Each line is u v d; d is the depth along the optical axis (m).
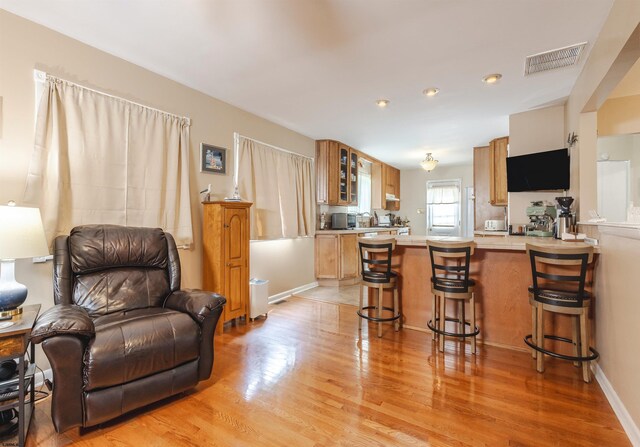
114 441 1.67
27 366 1.85
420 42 2.50
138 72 2.90
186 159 3.27
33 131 2.27
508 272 2.92
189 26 2.31
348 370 2.45
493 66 2.89
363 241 3.30
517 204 4.25
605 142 4.19
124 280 2.39
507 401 2.02
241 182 3.98
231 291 3.39
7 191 2.16
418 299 3.36
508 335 2.91
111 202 2.67
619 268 1.95
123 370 1.76
